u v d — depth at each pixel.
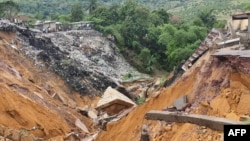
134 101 52.06
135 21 94.00
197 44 77.31
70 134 35.78
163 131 22.16
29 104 37.88
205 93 22.66
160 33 91.31
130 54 87.75
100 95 61.81
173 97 27.75
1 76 42.38
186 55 76.19
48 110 39.84
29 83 47.31
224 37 31.08
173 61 79.19
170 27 89.44
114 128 31.69
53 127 37.09
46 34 75.38
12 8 93.00
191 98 23.70
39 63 59.50
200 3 158.62
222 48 25.91
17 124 34.03
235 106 20.28
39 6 146.38
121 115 37.78
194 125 20.53
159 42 87.00
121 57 85.00
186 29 91.81
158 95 29.27
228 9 129.50
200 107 21.72
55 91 53.91
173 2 174.50
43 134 35.00
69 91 59.44
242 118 18.72
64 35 79.12
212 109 21.05
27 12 137.50
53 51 65.25
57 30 81.12
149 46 90.69
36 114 37.22
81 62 70.62
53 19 107.00
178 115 21.77
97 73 66.50
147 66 84.62
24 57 57.72
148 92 47.88
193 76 26.97
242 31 28.84
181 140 20.56
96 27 89.44
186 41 83.31
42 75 57.12
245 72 20.80
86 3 149.50
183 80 28.20
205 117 20.08
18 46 60.22
